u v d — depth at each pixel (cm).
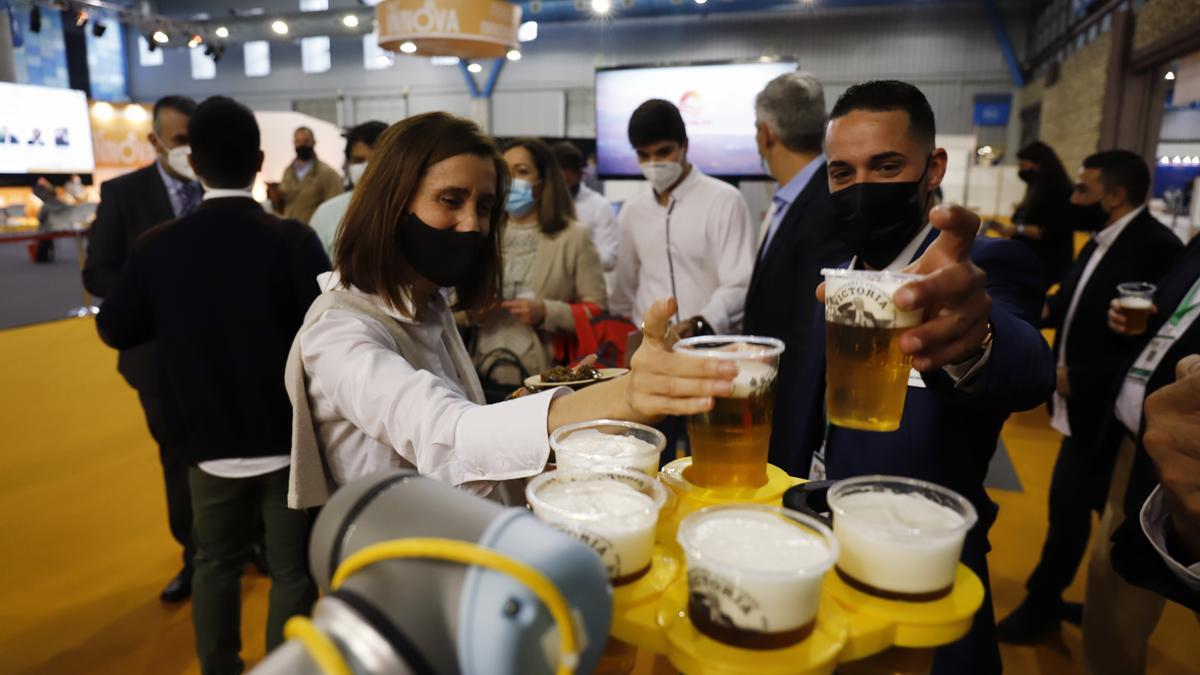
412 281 122
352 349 104
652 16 1499
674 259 285
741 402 76
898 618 60
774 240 213
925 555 60
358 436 116
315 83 1812
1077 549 238
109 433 443
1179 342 172
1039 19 1295
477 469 90
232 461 180
